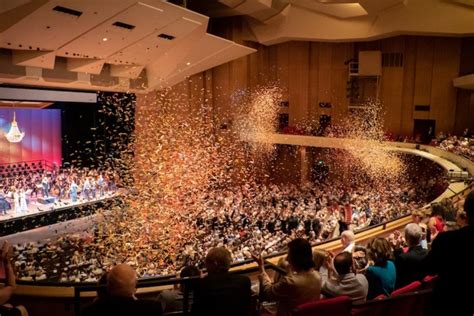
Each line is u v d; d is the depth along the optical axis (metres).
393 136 25.42
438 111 25.23
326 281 4.14
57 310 4.73
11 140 20.86
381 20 21.98
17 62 14.95
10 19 11.16
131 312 2.79
